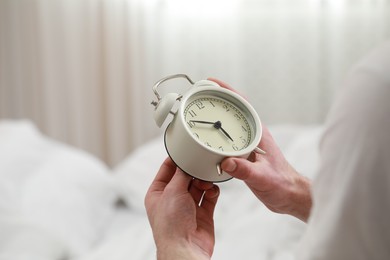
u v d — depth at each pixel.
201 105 0.60
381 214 0.39
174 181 0.59
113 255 1.20
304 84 2.45
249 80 2.49
